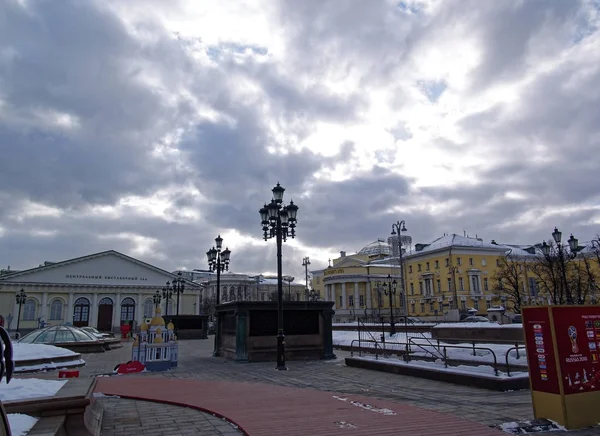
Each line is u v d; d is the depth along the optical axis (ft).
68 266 242.99
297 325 68.44
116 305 248.11
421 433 23.09
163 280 264.52
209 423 26.30
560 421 24.11
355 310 288.71
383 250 353.72
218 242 92.94
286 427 24.57
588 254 178.81
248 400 33.17
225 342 73.51
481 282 249.34
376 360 52.65
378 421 25.85
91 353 89.45
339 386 40.60
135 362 54.90
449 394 35.29
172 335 59.11
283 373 51.75
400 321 181.68
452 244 251.19
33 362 55.06
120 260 256.52
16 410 20.06
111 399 34.73
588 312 25.95
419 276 274.77
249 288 405.80
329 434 23.04
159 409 30.63
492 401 32.07
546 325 25.32
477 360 47.65
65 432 20.57
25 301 227.40
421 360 54.08
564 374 24.47
